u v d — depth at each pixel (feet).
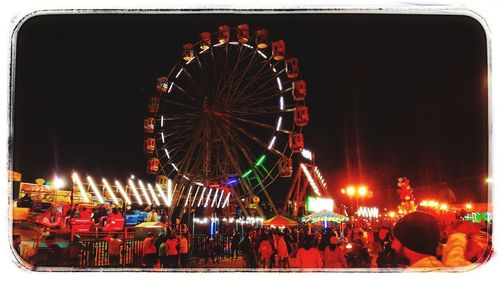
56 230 30.73
